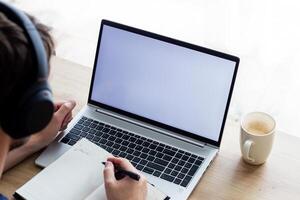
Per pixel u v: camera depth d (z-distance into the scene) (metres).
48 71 0.66
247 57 1.55
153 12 1.66
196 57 1.12
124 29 1.18
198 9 1.58
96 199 0.99
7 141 0.68
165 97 1.17
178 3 1.60
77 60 1.86
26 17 0.64
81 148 1.10
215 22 1.53
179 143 1.16
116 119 1.22
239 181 1.09
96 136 1.17
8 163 1.09
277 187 1.08
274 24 1.47
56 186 1.02
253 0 1.45
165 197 1.02
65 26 1.88
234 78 1.10
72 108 1.20
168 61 1.15
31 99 0.64
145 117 1.20
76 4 1.81
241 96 1.60
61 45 1.88
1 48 0.60
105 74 1.22
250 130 1.11
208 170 1.11
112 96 1.23
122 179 1.00
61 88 1.34
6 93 0.62
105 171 1.00
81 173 1.05
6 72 0.60
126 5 1.70
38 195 1.00
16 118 0.65
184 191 1.04
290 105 1.59
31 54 0.62
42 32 0.68
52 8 1.87
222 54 1.10
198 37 1.62
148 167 1.10
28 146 1.12
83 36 1.87
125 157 1.12
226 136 1.20
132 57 1.19
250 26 1.50
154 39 1.16
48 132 1.14
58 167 1.06
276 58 1.53
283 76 1.55
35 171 1.10
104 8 1.76
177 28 1.64
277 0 1.43
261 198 1.05
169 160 1.11
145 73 1.18
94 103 1.25
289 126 1.58
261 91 1.59
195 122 1.15
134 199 0.97
